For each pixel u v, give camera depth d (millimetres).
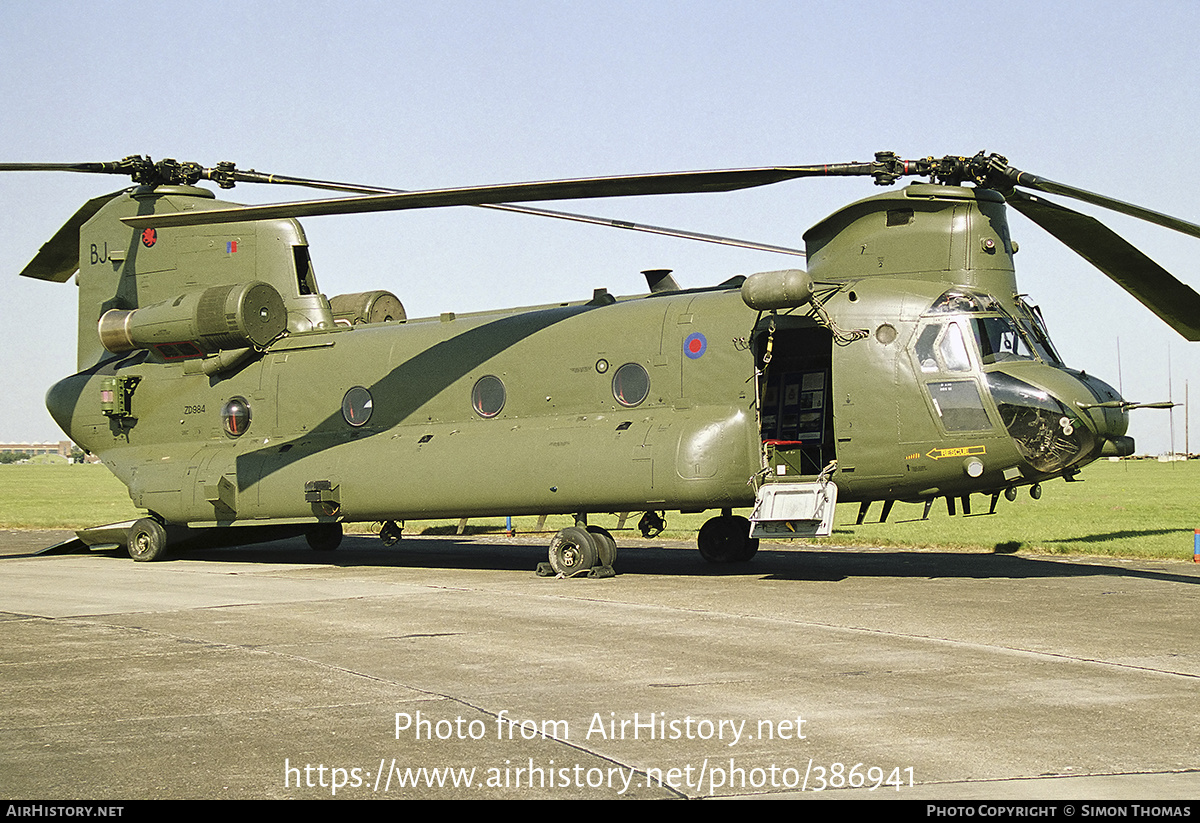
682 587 15555
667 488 15789
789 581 16062
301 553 22406
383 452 18219
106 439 21594
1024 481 15266
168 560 21156
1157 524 25859
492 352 18141
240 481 19297
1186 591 14477
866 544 22188
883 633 11719
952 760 7375
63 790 7023
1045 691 9117
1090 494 41844
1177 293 15133
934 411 15172
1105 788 6797
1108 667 9969
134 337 20375
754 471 15820
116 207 21797
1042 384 14867
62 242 22859
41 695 9453
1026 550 20031
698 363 16344
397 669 10328
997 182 15305
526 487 16859
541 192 14734
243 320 19188
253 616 13453
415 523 29500
